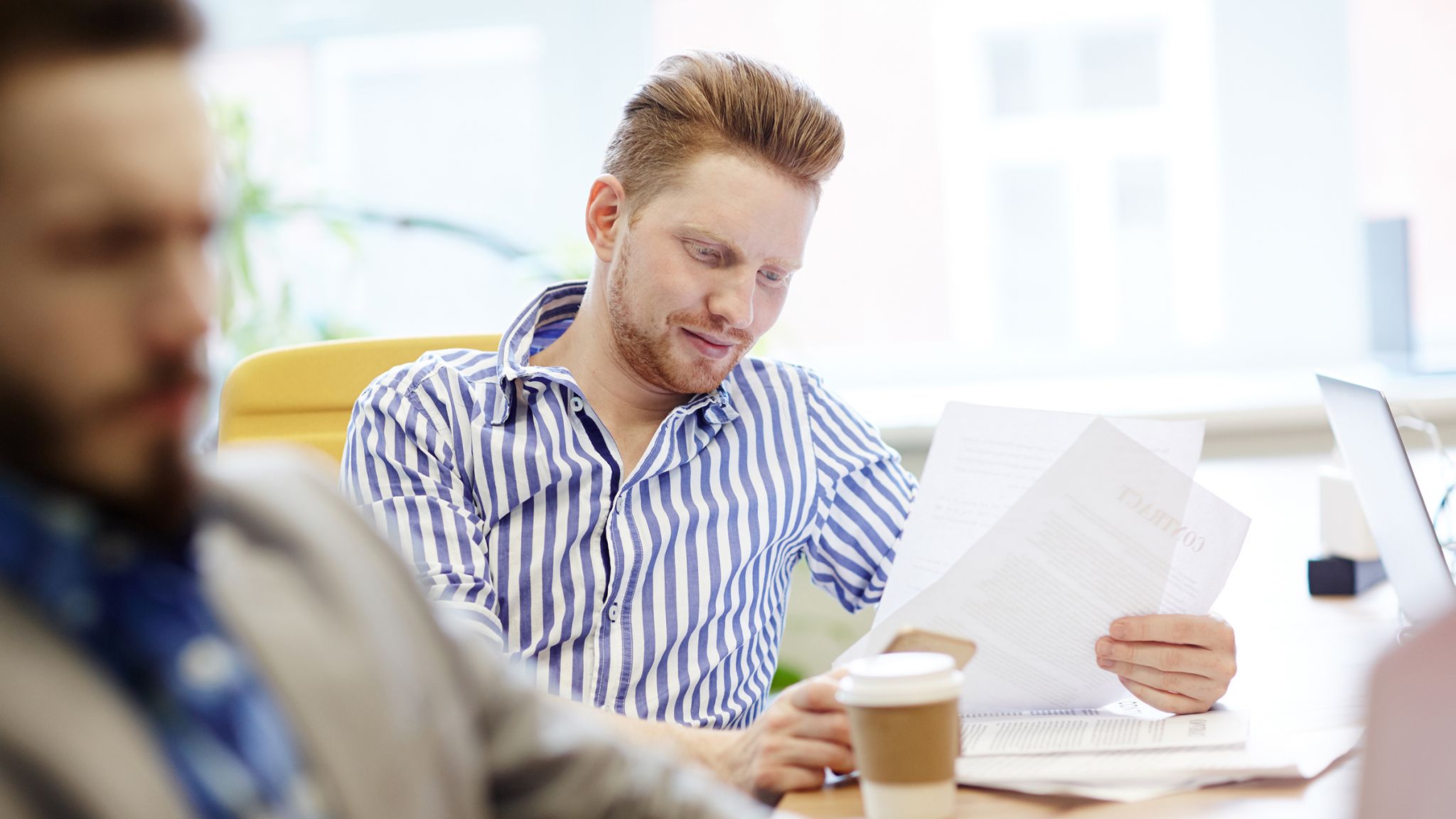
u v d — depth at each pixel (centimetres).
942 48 262
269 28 272
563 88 272
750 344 135
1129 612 106
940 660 85
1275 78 261
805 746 95
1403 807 43
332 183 274
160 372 50
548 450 132
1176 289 269
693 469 138
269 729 56
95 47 47
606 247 136
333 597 62
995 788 90
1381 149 261
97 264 48
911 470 243
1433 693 42
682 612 132
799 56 266
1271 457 238
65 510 50
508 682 75
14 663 48
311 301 267
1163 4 259
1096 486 104
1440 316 264
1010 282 270
